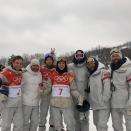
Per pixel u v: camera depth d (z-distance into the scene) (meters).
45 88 3.16
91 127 3.86
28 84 3.16
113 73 2.95
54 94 3.11
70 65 3.31
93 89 3.05
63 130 3.09
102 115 2.97
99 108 2.99
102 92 3.00
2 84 3.00
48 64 3.35
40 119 3.40
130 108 2.81
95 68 3.05
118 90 2.90
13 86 3.05
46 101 3.36
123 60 2.92
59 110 3.10
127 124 2.87
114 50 2.94
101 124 2.96
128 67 2.90
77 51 3.26
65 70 3.16
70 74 3.15
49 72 3.32
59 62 3.15
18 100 3.06
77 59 3.24
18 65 3.07
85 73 3.24
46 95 3.35
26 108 3.13
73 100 3.25
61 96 3.09
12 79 3.04
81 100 3.08
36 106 3.17
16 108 3.07
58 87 3.11
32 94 3.15
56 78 3.14
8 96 3.04
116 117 2.94
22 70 3.19
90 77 3.09
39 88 3.17
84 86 3.23
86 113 3.28
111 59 2.97
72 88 3.13
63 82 3.12
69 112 3.09
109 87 2.93
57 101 3.08
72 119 3.11
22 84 3.15
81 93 3.22
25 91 3.16
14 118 3.08
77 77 3.24
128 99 2.86
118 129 2.95
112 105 2.94
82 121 3.29
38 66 3.20
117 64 2.92
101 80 3.02
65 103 3.07
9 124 3.06
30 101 3.13
